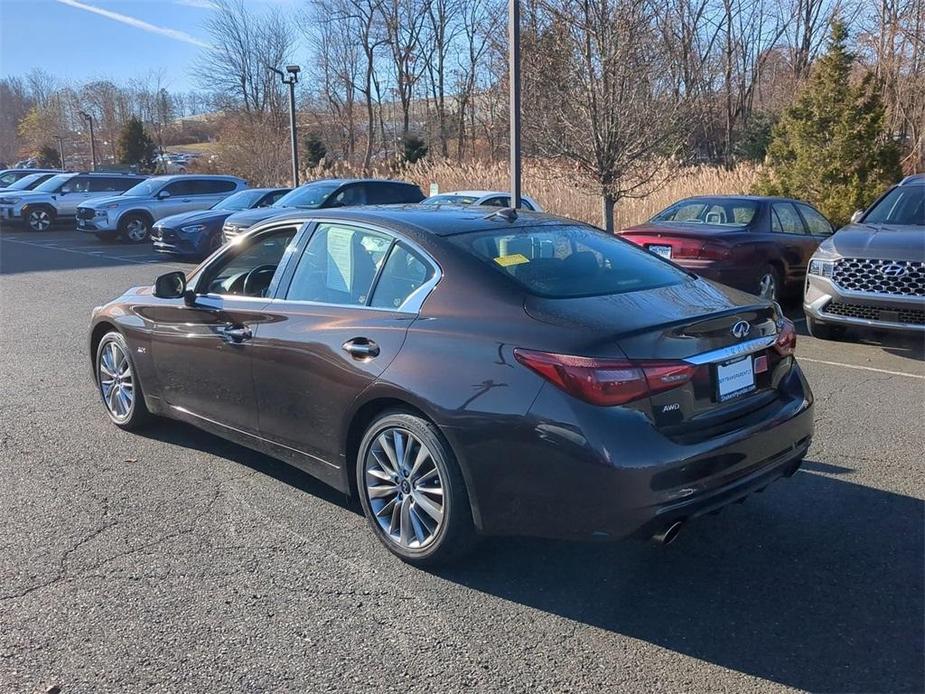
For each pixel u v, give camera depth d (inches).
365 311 160.2
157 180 868.0
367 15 1813.5
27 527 167.8
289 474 197.0
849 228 343.9
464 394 138.0
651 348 131.0
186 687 116.3
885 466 197.9
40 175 1109.1
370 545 160.2
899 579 145.1
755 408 146.7
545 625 132.0
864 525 166.7
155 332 207.9
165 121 2536.9
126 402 227.3
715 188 745.0
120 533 165.0
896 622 131.6
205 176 891.4
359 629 130.9
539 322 136.5
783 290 393.7
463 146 1765.5
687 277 170.1
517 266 152.6
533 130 490.9
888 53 815.7
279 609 136.7
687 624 131.7
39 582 145.3
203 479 193.6
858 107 639.1
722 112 1653.5
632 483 125.6
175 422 237.0
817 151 648.4
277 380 173.0
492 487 136.3
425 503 147.8
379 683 117.1
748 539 161.0
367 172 1323.8
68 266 642.8
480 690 115.4
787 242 390.9
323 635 129.2
